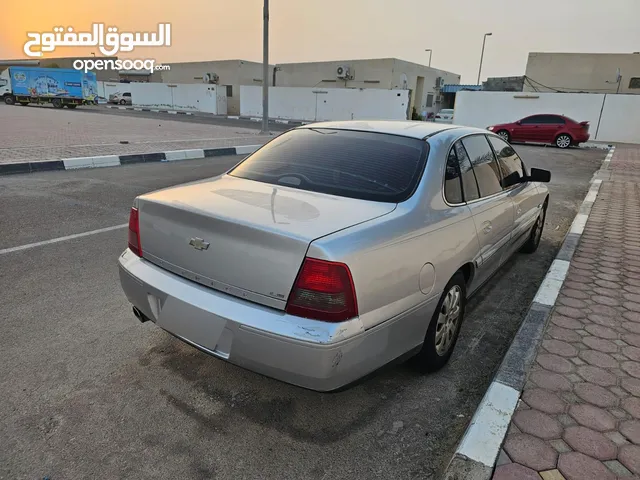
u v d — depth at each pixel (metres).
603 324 3.36
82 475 2.00
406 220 2.38
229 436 2.27
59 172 8.96
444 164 2.88
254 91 38.16
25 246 4.71
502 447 2.11
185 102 42.44
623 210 7.34
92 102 38.88
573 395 2.51
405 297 2.30
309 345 1.93
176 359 2.90
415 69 43.59
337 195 2.57
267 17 18.52
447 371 2.93
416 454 2.21
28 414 2.35
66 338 3.06
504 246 3.83
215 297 2.19
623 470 2.00
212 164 11.07
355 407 2.54
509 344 3.30
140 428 2.30
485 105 26.48
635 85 29.80
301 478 2.04
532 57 31.56
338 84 42.91
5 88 37.16
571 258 4.77
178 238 2.36
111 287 3.86
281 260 2.00
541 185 5.24
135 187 7.78
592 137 24.75
